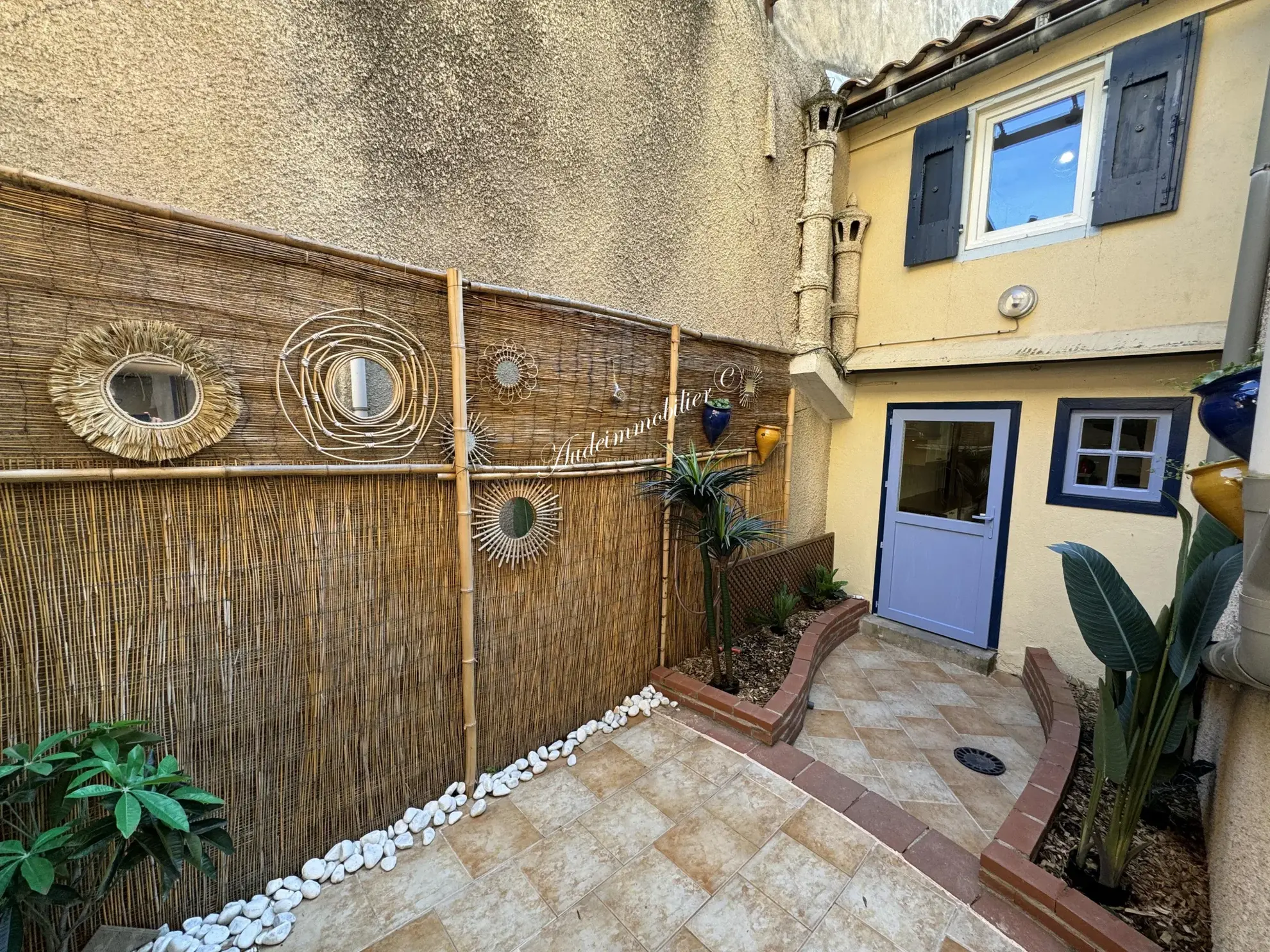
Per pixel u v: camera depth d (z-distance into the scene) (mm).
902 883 1841
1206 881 1810
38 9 1338
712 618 2965
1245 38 2625
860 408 4438
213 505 1574
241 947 1590
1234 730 1827
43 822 1376
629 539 2879
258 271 1575
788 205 3893
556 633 2564
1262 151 2264
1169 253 2898
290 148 1731
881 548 4367
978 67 3307
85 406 1343
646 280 2932
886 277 4062
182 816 1170
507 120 2268
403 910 1733
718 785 2338
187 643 1563
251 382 1589
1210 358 2818
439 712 2162
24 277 1264
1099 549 3256
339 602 1850
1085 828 1797
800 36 3867
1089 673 3303
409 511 1992
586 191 2596
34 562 1340
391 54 1921
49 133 1368
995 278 3527
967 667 3674
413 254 2031
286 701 1766
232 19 1601
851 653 3900
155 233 1408
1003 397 3609
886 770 2584
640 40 2756
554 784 2348
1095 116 3102
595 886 1825
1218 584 1515
